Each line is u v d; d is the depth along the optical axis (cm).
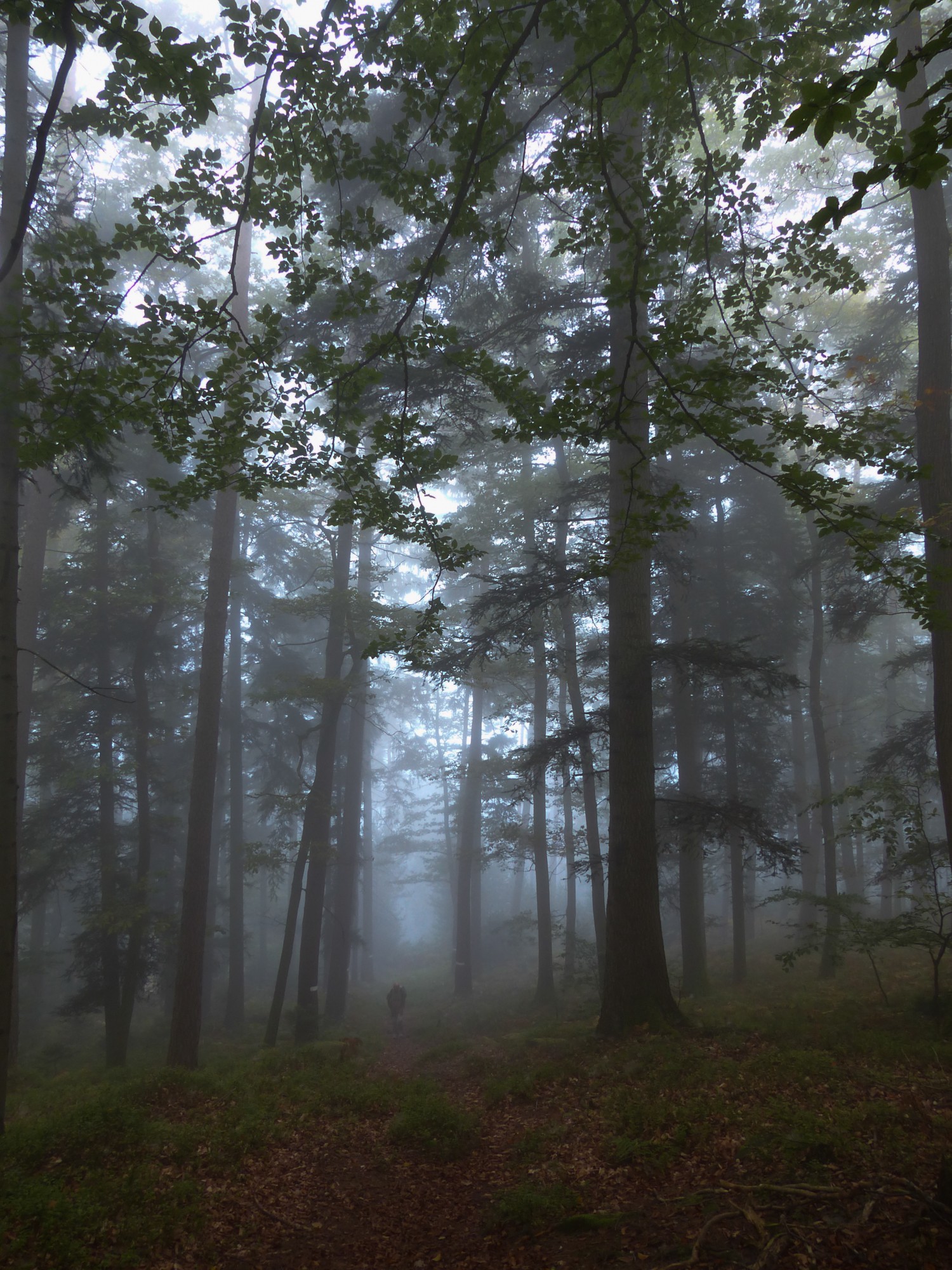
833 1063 829
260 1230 607
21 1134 758
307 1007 1777
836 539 1633
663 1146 666
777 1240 488
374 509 820
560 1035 1222
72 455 1205
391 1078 1032
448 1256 553
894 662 1761
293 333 1295
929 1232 475
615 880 1189
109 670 1892
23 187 1024
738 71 794
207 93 624
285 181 715
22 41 1056
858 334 1883
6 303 953
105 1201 626
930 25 1156
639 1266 494
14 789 845
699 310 822
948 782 1068
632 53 580
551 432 701
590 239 760
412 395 1299
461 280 1441
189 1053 1366
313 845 1792
